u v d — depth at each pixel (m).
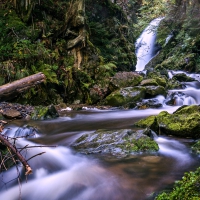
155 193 2.73
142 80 10.12
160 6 18.72
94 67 9.98
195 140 4.61
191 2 16.14
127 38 15.91
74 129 5.73
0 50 8.25
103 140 4.30
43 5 10.09
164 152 4.04
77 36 9.99
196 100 9.38
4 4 9.40
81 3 10.08
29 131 5.30
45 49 8.92
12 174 3.40
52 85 8.80
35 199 3.01
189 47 15.85
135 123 5.60
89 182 3.18
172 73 13.53
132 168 3.46
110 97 8.87
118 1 18.33
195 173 2.42
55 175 3.48
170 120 5.10
